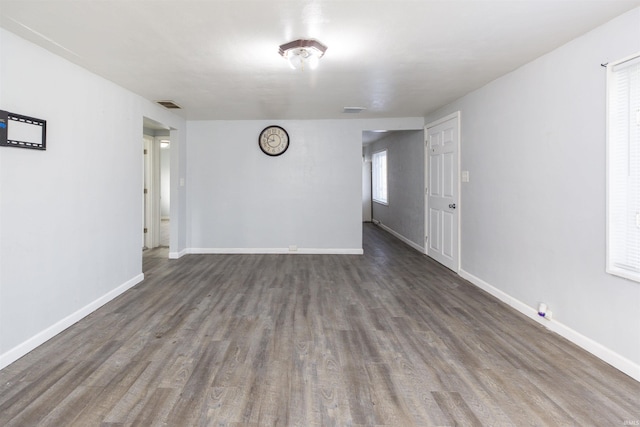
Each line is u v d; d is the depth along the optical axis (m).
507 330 2.57
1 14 1.93
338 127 5.21
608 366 2.06
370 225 8.82
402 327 2.63
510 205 3.06
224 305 3.09
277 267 4.48
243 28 2.15
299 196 5.27
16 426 1.55
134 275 3.69
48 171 2.44
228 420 1.60
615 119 2.03
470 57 2.66
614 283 2.05
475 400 1.75
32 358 2.15
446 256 4.48
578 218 2.30
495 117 3.26
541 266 2.67
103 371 2.00
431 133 4.87
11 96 2.15
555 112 2.50
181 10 1.92
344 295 3.38
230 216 5.29
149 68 2.84
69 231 2.66
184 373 1.98
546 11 1.94
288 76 3.10
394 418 1.62
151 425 1.56
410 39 2.32
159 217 5.91
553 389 1.84
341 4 1.87
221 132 5.22
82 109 2.81
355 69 2.92
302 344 2.35
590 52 2.19
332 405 1.71
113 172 3.26
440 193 4.63
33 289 2.30
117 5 1.86
